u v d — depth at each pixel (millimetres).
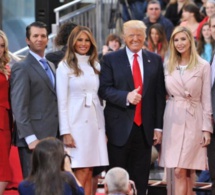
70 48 20844
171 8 34562
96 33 34312
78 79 20750
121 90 21125
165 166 21562
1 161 20250
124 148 21188
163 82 21656
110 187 17484
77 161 20672
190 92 21375
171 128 21500
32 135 20078
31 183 16062
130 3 35125
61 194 15953
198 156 21594
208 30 27406
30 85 20250
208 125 21344
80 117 20766
